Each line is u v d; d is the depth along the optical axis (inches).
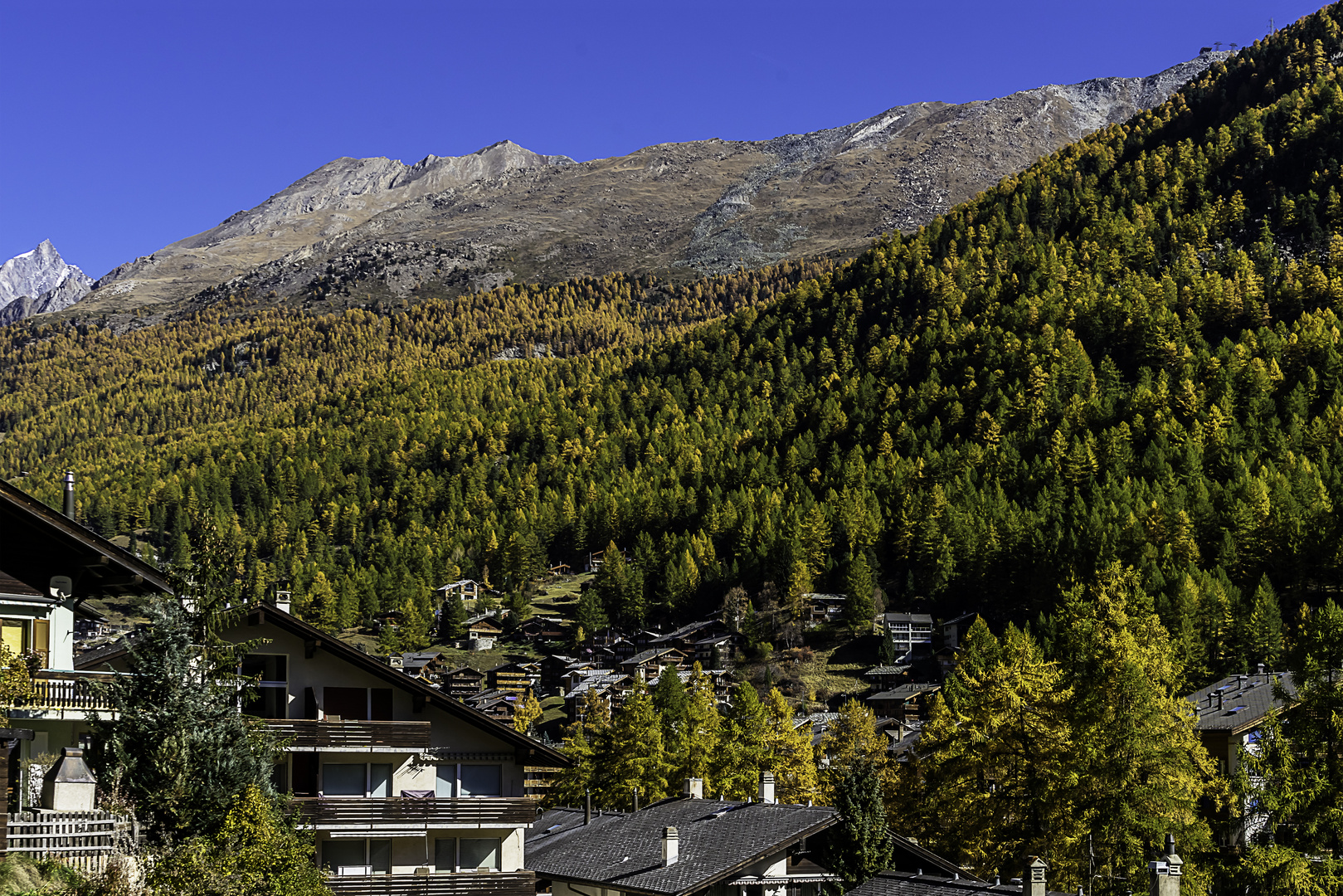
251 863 1190.9
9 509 1386.6
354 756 1772.9
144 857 1194.6
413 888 1690.5
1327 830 2048.5
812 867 1994.3
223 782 1322.6
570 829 2319.1
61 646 1411.2
